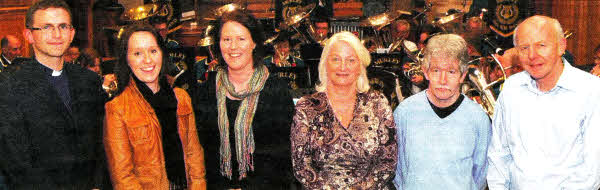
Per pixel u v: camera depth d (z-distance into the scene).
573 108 2.44
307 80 4.46
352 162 2.55
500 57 3.94
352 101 2.62
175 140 2.65
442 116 2.62
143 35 2.56
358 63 2.57
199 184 2.72
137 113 2.51
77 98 2.70
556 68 2.44
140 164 2.51
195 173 2.72
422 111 2.65
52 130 2.58
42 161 2.55
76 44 5.53
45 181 2.56
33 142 2.54
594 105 2.41
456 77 2.52
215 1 9.25
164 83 2.68
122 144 2.47
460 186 2.62
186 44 8.67
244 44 2.75
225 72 2.86
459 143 2.61
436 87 2.53
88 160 2.70
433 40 2.57
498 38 7.67
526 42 2.40
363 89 2.65
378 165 2.59
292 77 4.45
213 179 2.84
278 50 5.85
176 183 2.64
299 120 2.59
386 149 2.57
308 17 6.00
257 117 2.79
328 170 2.57
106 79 3.73
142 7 5.99
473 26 5.38
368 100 2.62
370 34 5.70
